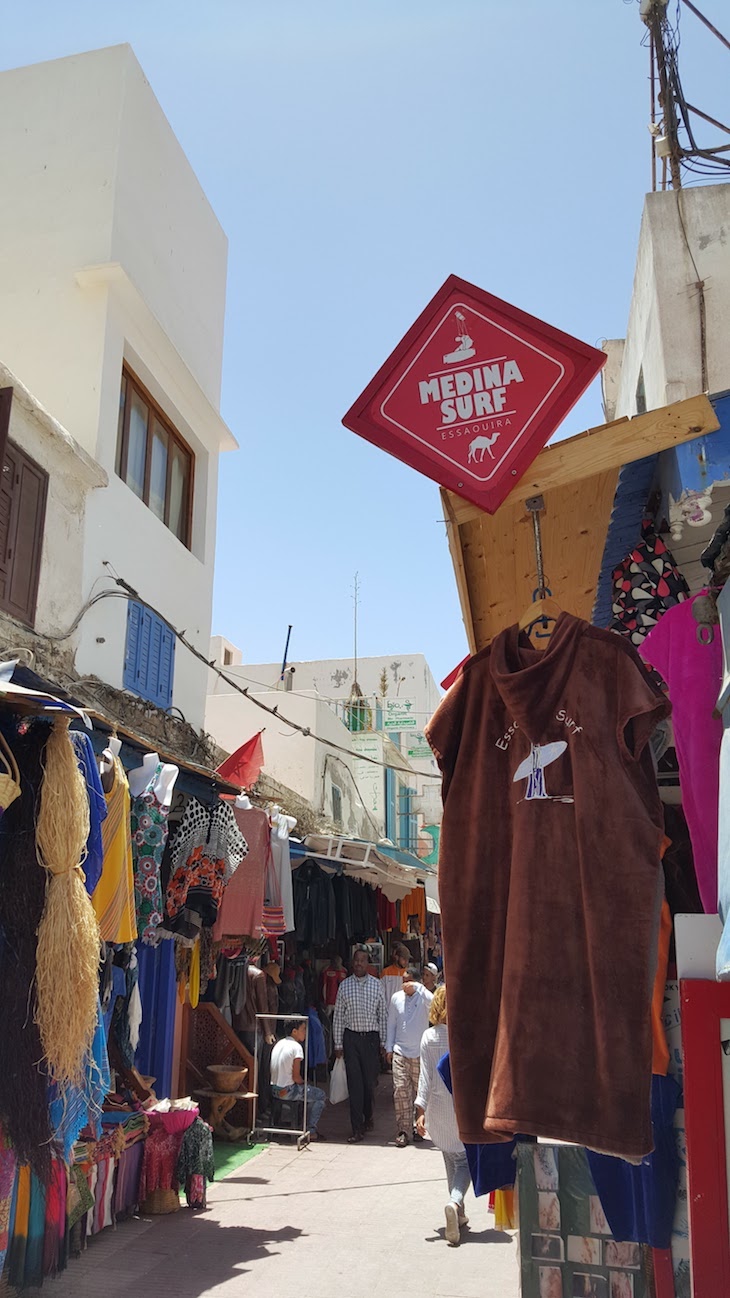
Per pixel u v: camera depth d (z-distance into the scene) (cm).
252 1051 975
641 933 227
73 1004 356
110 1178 625
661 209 674
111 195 945
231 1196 727
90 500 858
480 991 254
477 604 474
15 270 941
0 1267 403
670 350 642
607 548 423
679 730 273
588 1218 278
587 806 240
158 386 1030
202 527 1140
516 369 282
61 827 366
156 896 584
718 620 266
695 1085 220
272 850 838
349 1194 739
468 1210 697
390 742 2622
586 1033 228
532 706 254
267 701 1752
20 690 351
